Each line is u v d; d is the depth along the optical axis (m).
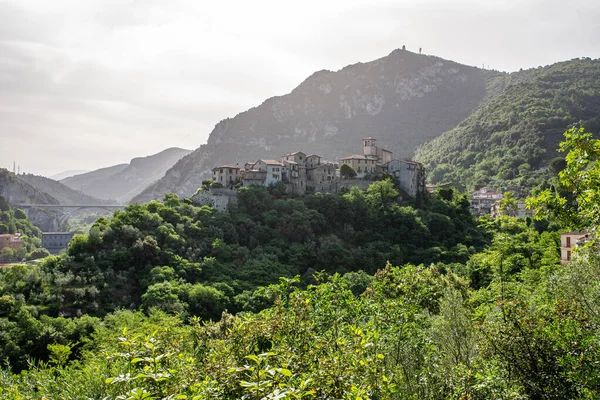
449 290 27.09
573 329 18.36
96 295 83.50
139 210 112.44
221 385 13.13
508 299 22.08
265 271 100.38
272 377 12.12
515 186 198.38
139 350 13.91
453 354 23.80
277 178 143.12
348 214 127.75
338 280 25.61
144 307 81.56
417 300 25.25
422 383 21.27
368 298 27.45
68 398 16.61
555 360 18.25
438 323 25.44
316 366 14.94
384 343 21.67
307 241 115.88
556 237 79.19
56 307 77.12
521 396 17.22
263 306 84.94
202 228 115.81
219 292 87.00
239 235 117.88
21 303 74.25
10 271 84.56
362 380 14.08
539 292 30.38
